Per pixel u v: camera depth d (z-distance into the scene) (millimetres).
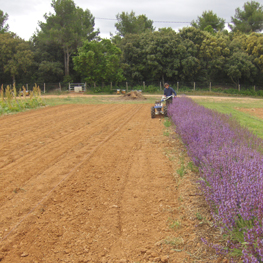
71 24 46875
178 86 47594
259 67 48312
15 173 6195
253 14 67000
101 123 12836
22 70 46281
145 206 4652
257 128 10945
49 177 5957
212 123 8047
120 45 48875
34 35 48844
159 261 3338
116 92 43469
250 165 4336
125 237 3828
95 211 4520
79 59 42250
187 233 3840
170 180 5676
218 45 48125
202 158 5426
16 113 16781
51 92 44281
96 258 3426
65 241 3764
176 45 45844
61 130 11117
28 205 4734
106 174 6117
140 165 6664
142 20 67812
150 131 10648
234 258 3234
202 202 4633
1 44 44000
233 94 44750
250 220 3254
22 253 3529
